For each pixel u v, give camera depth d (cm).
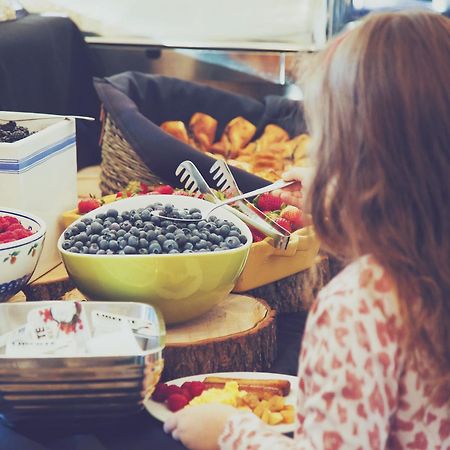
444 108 86
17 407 117
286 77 326
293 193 182
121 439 120
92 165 316
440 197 87
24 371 115
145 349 125
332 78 89
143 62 329
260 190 160
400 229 87
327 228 93
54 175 173
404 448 93
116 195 186
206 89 295
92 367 115
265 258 164
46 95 287
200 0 323
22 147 159
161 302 144
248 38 325
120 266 141
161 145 219
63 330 128
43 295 165
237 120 294
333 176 90
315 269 177
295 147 284
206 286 144
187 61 329
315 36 322
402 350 89
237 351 145
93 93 322
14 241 143
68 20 308
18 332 126
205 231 150
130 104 233
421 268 88
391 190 87
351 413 86
